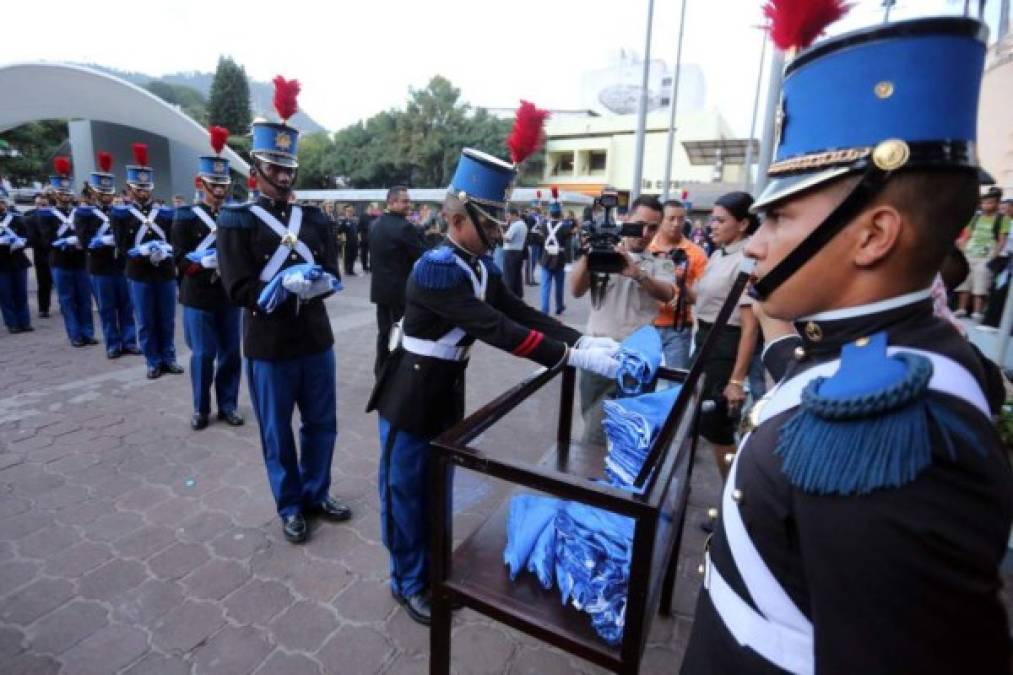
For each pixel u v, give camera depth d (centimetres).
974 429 53
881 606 50
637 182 882
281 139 250
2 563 238
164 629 203
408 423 194
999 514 51
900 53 59
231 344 387
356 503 293
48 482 306
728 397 264
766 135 402
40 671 184
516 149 187
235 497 295
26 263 655
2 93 1405
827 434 56
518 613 126
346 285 1088
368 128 3662
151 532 262
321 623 208
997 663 52
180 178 1867
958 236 62
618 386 172
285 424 255
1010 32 515
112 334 547
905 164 58
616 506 106
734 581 71
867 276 65
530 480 115
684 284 311
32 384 467
